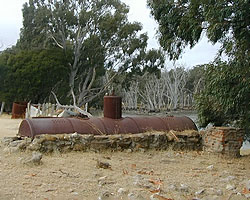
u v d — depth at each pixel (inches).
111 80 1593.3
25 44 1651.1
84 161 324.8
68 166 302.4
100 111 1947.6
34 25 1617.9
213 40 328.8
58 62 1464.1
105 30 1504.7
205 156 397.7
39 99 1505.9
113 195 230.2
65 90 1555.1
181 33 376.2
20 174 265.3
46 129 371.6
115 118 429.7
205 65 417.7
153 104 2770.7
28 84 1423.5
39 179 255.4
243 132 410.9
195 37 355.9
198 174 310.5
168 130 437.4
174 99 2519.7
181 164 350.6
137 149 393.4
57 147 355.6
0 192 220.1
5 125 762.8
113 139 383.2
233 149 400.8
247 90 329.7
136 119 440.5
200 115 482.9
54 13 1530.5
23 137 378.3
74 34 1581.0
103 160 336.8
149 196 233.0
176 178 290.4
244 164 368.5
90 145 371.9
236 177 304.0
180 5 378.0
